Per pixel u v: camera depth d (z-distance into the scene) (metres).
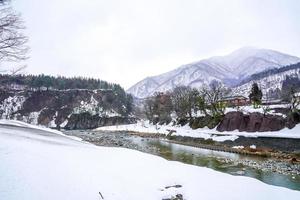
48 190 12.48
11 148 18.56
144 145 60.66
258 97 80.81
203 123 86.94
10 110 180.50
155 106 132.38
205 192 16.75
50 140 33.97
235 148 54.38
